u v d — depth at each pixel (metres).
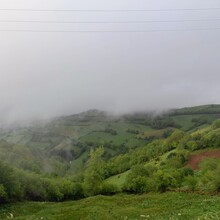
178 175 113.38
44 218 64.31
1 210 79.56
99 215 63.06
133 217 59.69
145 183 114.25
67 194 117.94
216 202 63.88
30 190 106.81
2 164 94.12
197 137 181.38
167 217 53.47
